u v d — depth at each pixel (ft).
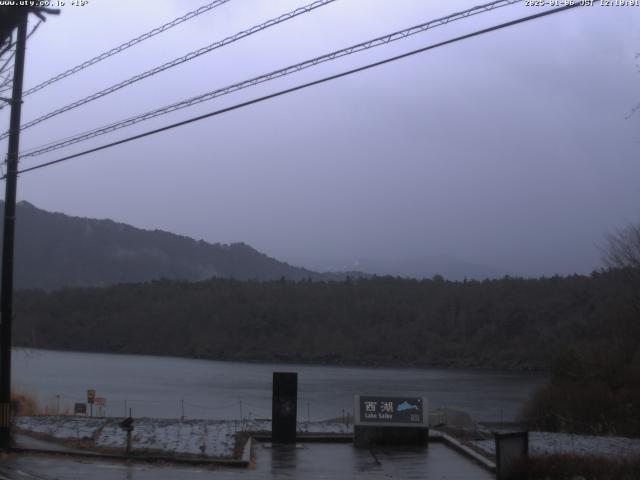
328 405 151.64
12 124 53.93
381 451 54.49
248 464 47.85
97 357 333.62
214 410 133.18
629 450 51.47
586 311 265.54
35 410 98.02
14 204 54.95
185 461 48.34
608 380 99.60
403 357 317.22
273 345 342.23
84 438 56.90
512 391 191.31
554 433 73.46
